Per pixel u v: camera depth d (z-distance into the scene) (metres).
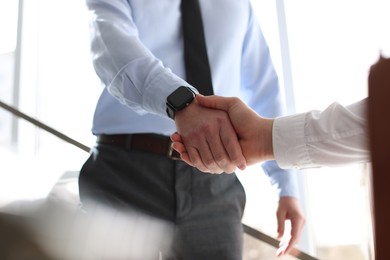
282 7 2.54
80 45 3.15
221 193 1.26
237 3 1.45
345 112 0.93
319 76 2.42
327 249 2.29
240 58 1.50
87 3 1.32
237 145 1.04
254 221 2.32
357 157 0.93
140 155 1.22
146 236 0.82
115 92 1.19
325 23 2.44
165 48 1.34
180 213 1.21
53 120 3.06
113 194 1.20
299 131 0.98
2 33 3.27
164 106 1.09
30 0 3.25
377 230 0.40
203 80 1.29
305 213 2.29
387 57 0.42
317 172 2.34
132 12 1.30
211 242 1.24
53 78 3.13
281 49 2.50
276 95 1.55
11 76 3.19
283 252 1.49
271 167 1.54
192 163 1.08
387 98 0.40
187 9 1.36
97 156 1.26
